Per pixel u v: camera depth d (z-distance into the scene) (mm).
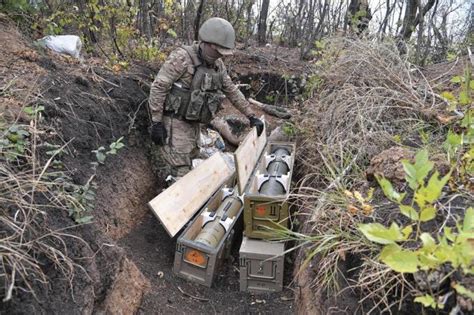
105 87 4086
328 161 3283
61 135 3148
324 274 2426
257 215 3275
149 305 2863
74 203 2547
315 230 2785
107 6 4613
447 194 2250
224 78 4145
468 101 2818
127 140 3963
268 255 3139
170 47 5824
